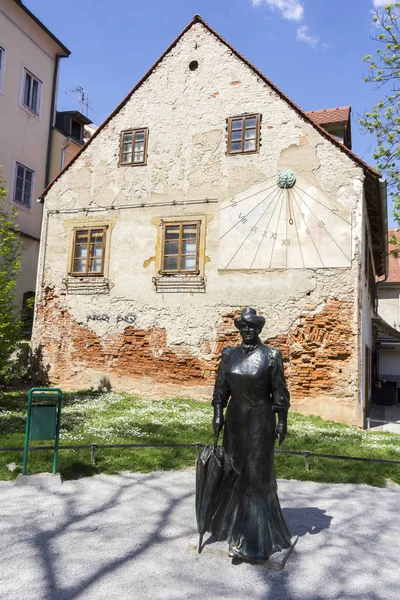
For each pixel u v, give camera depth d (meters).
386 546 4.74
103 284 14.53
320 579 4.00
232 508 4.50
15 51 19.67
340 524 5.30
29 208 20.48
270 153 13.23
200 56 14.38
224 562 4.22
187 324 13.54
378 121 16.28
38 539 4.61
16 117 19.77
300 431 9.96
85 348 14.62
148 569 4.05
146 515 5.33
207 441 8.54
